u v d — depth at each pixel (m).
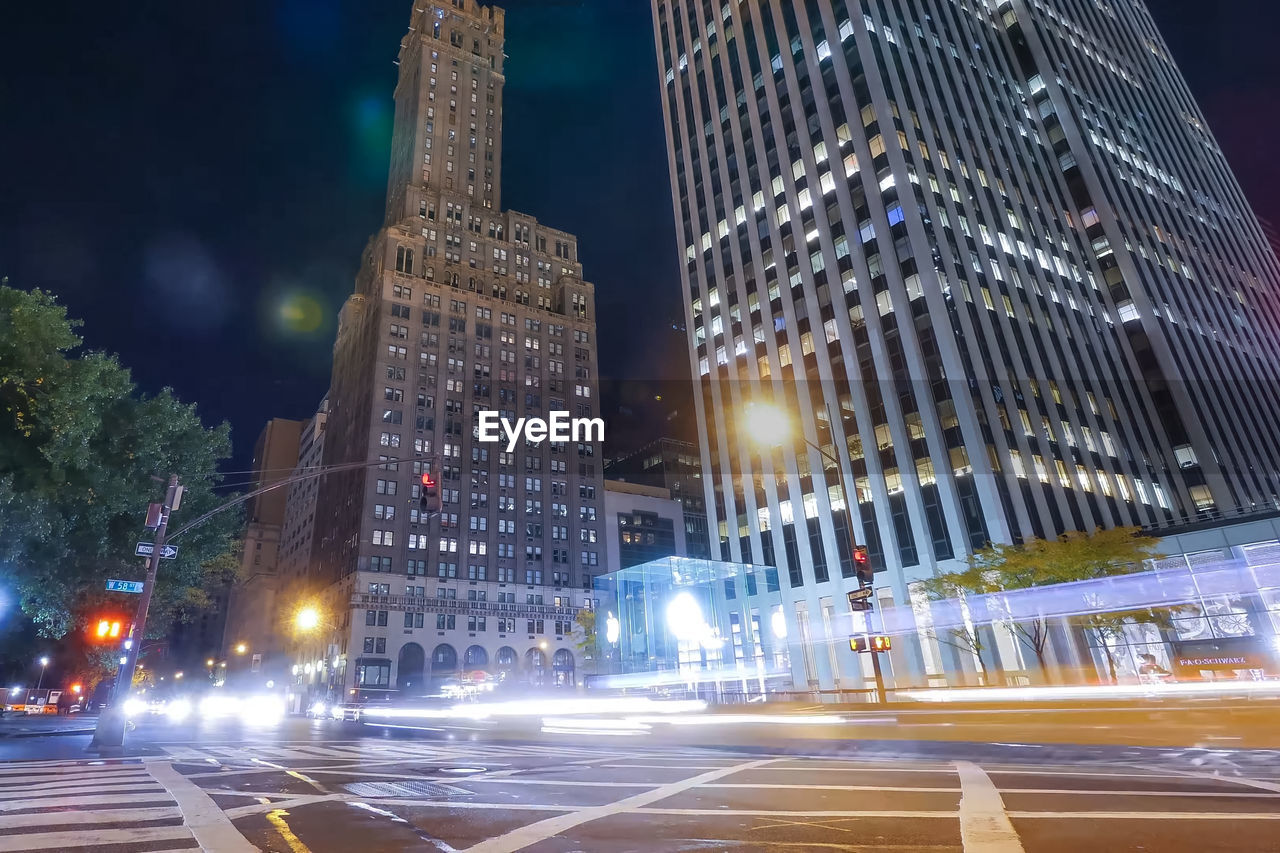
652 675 54.50
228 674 167.38
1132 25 122.81
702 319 81.69
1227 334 92.12
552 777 10.99
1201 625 39.38
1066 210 84.19
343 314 136.25
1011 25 97.38
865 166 66.44
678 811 7.70
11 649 35.78
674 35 96.12
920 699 31.36
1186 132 117.94
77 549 25.88
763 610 65.94
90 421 21.61
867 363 62.62
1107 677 44.81
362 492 103.75
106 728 18.56
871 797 8.34
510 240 136.38
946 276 60.91
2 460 20.66
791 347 69.88
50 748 18.42
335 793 9.48
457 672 93.81
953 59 80.62
